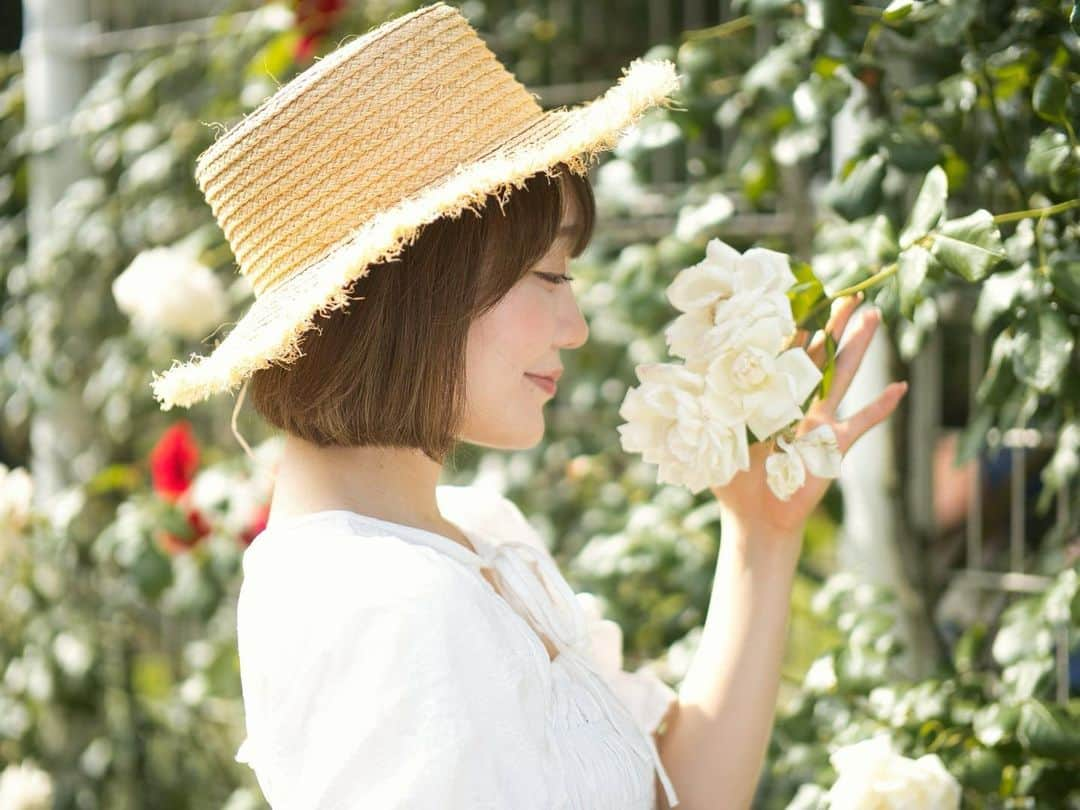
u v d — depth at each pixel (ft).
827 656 5.76
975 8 4.97
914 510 7.29
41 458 10.93
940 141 5.71
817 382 4.05
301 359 3.95
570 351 8.84
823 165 8.04
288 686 3.60
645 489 8.39
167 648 10.68
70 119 10.69
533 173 3.73
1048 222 5.14
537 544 4.98
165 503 9.13
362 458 4.12
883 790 4.66
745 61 7.31
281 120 4.09
